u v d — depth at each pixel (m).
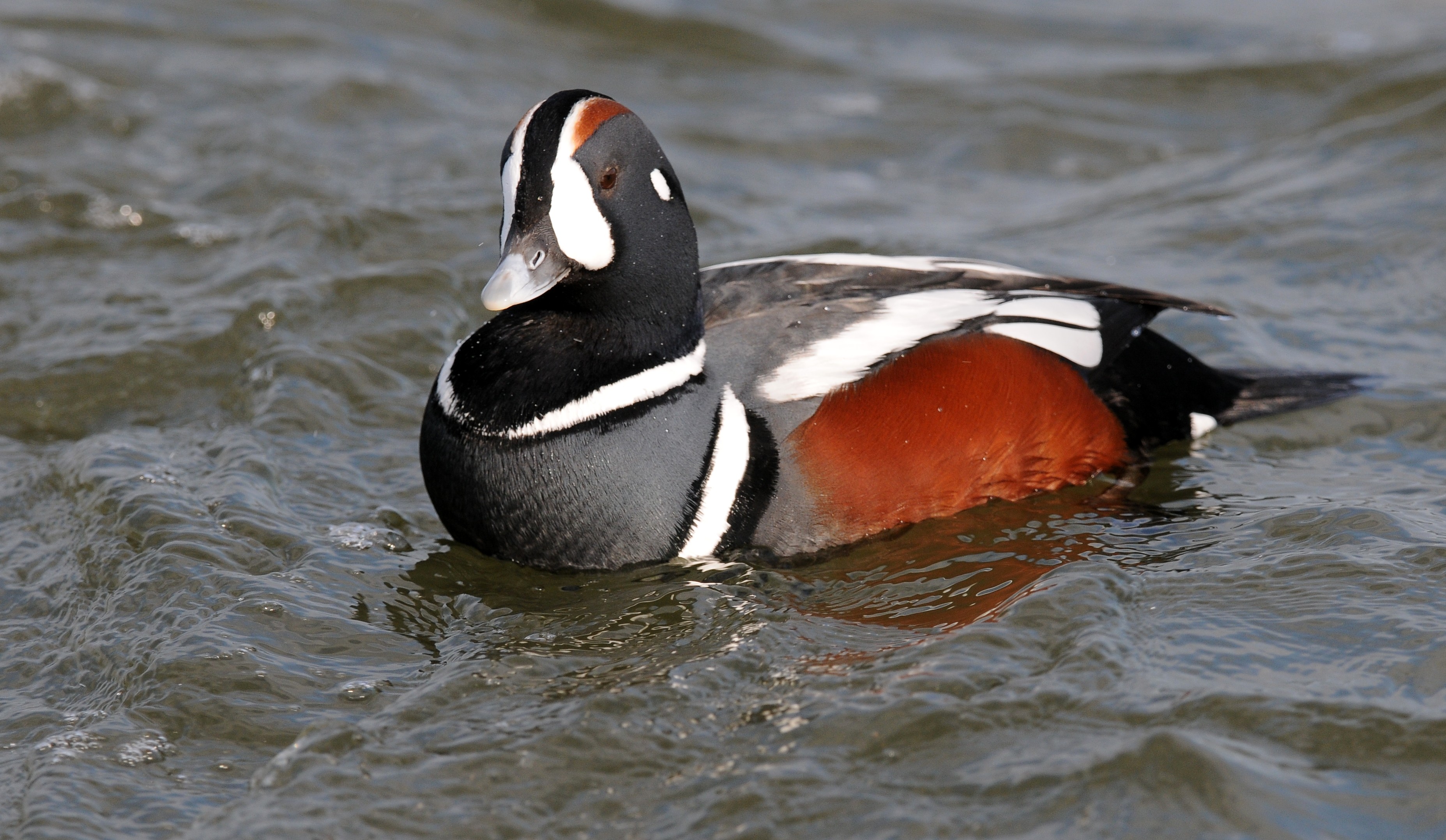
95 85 16.98
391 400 11.30
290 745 7.32
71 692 7.89
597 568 8.82
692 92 18.56
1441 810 6.52
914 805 6.62
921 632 8.05
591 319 8.69
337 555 9.16
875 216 15.17
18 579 8.98
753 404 8.84
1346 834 6.38
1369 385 11.09
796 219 14.98
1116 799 6.57
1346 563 8.54
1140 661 7.61
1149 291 10.18
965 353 9.24
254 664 7.95
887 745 7.02
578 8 20.22
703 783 6.84
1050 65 19.22
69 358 11.73
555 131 8.34
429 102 17.14
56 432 11.04
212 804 6.91
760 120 17.73
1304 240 13.77
